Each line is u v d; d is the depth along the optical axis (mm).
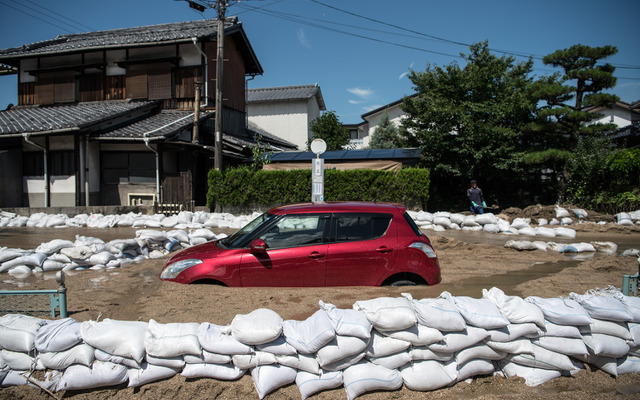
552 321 3393
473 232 11570
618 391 3201
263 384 2982
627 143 20812
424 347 3229
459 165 17234
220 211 15078
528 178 18609
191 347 3062
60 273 3904
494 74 17750
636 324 3459
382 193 14344
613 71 15820
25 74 20297
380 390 3104
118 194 16484
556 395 3084
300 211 5137
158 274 5766
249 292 4707
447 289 5160
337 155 16922
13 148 16703
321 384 3043
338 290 4785
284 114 29281
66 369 3062
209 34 17766
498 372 3400
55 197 16016
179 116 17812
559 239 10508
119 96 19141
